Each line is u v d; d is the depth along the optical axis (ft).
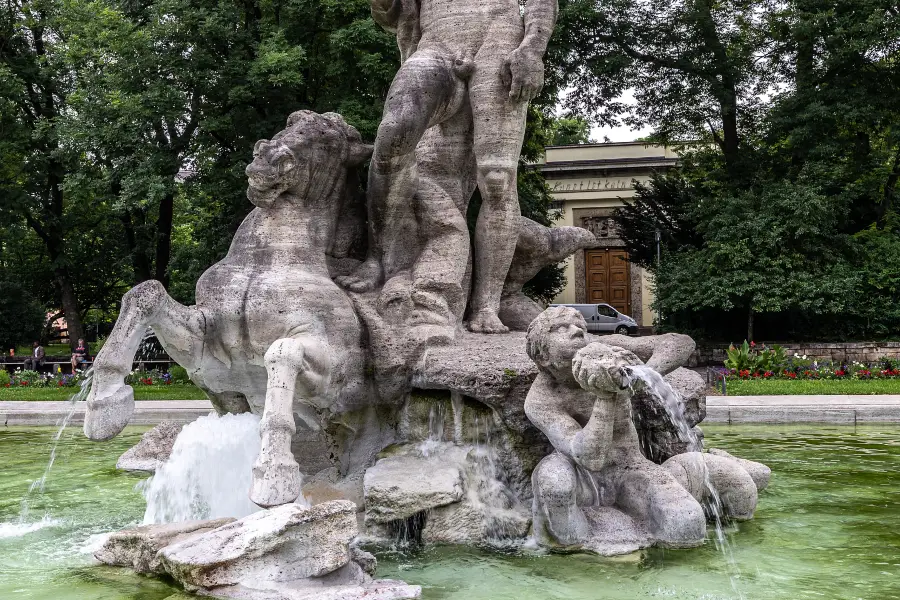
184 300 73.56
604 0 74.49
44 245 102.42
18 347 99.91
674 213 92.17
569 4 68.85
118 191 71.00
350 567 11.96
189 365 15.64
